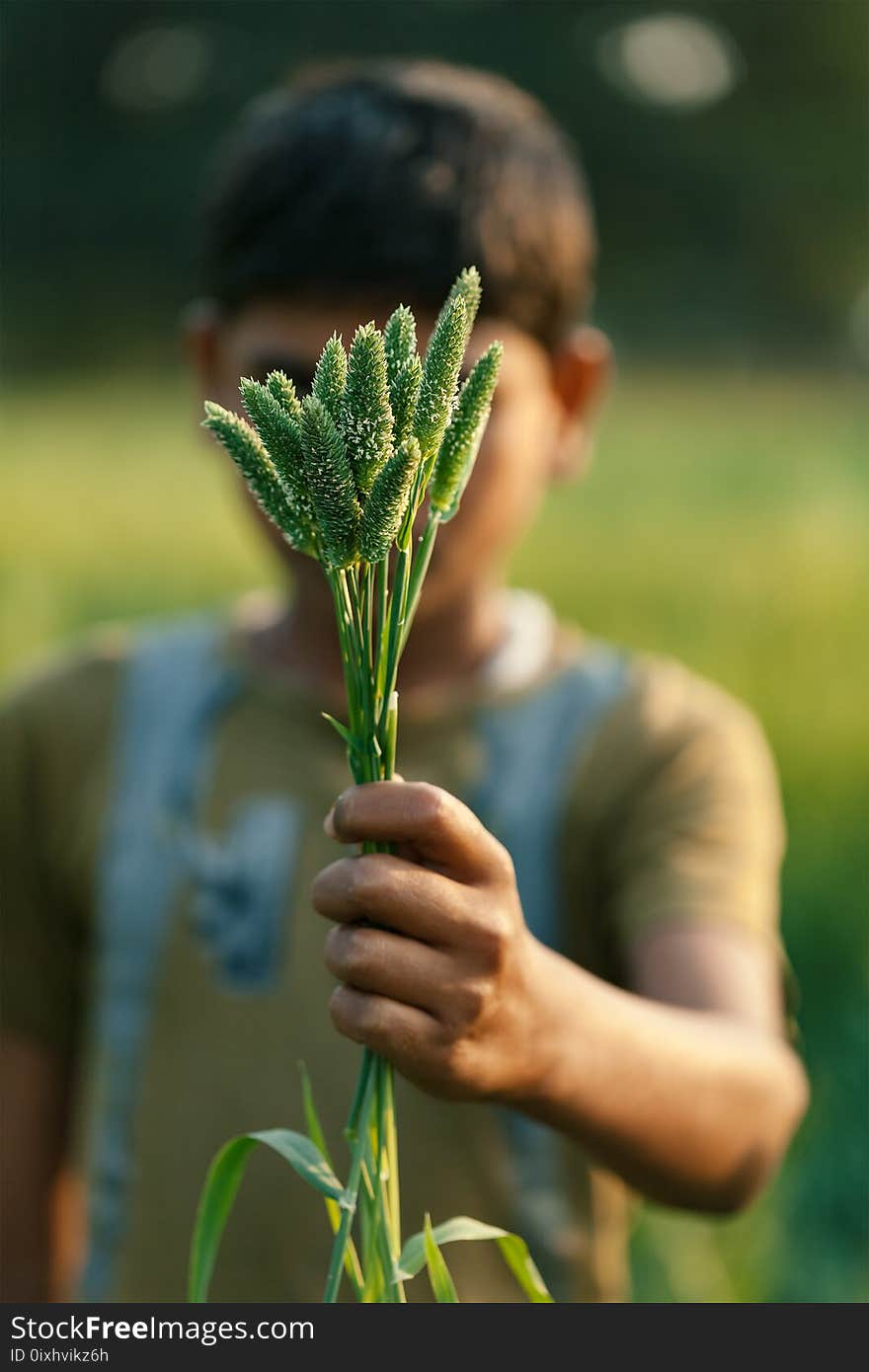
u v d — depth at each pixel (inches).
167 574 142.0
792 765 86.4
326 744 35.5
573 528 172.9
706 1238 49.1
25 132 503.8
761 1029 32.0
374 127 33.0
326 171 32.4
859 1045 58.3
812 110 553.9
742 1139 30.3
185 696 36.9
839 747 89.6
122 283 474.6
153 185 480.7
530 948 24.3
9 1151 36.0
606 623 120.3
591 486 209.8
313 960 34.3
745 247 528.4
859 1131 54.5
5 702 38.7
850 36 544.4
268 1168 33.5
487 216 32.8
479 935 22.9
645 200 527.8
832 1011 61.8
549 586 136.3
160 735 36.4
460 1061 23.3
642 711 35.5
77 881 36.3
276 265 32.4
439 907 22.7
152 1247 33.9
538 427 34.2
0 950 36.6
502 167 33.6
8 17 506.0
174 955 34.9
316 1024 34.0
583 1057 26.0
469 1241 33.2
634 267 515.2
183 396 357.1
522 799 34.6
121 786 36.2
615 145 519.2
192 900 34.9
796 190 528.7
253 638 37.4
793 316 516.4
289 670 36.2
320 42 503.5
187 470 234.8
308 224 32.1
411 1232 33.1
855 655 109.9
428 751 34.9
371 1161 22.7
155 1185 34.1
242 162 34.2
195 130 492.4
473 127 33.7
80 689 37.8
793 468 225.1
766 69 552.4
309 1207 33.3
